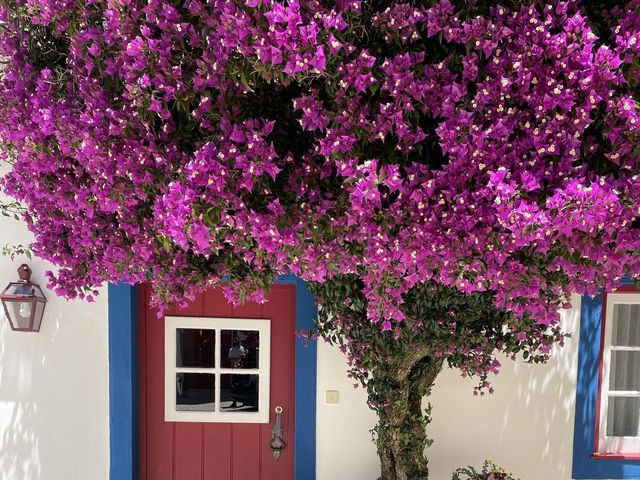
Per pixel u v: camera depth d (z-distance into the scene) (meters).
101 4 2.04
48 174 2.32
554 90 1.65
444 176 1.75
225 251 2.29
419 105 1.80
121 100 2.04
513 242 1.68
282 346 3.73
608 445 3.74
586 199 1.59
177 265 2.28
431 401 3.62
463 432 3.64
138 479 3.77
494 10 1.76
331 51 1.61
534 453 3.66
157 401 3.77
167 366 3.75
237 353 3.77
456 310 2.71
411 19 1.73
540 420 3.65
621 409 3.80
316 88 1.84
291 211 1.88
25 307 3.45
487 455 3.65
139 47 1.80
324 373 3.59
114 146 1.95
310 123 1.76
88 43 2.10
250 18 1.62
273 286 3.70
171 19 1.80
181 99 1.82
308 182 1.93
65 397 3.64
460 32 1.72
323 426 3.62
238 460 3.79
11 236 3.55
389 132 1.80
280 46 1.57
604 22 1.84
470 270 1.89
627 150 1.71
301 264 2.00
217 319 3.72
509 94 1.73
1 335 3.61
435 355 2.81
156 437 3.78
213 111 1.86
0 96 2.34
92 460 3.66
